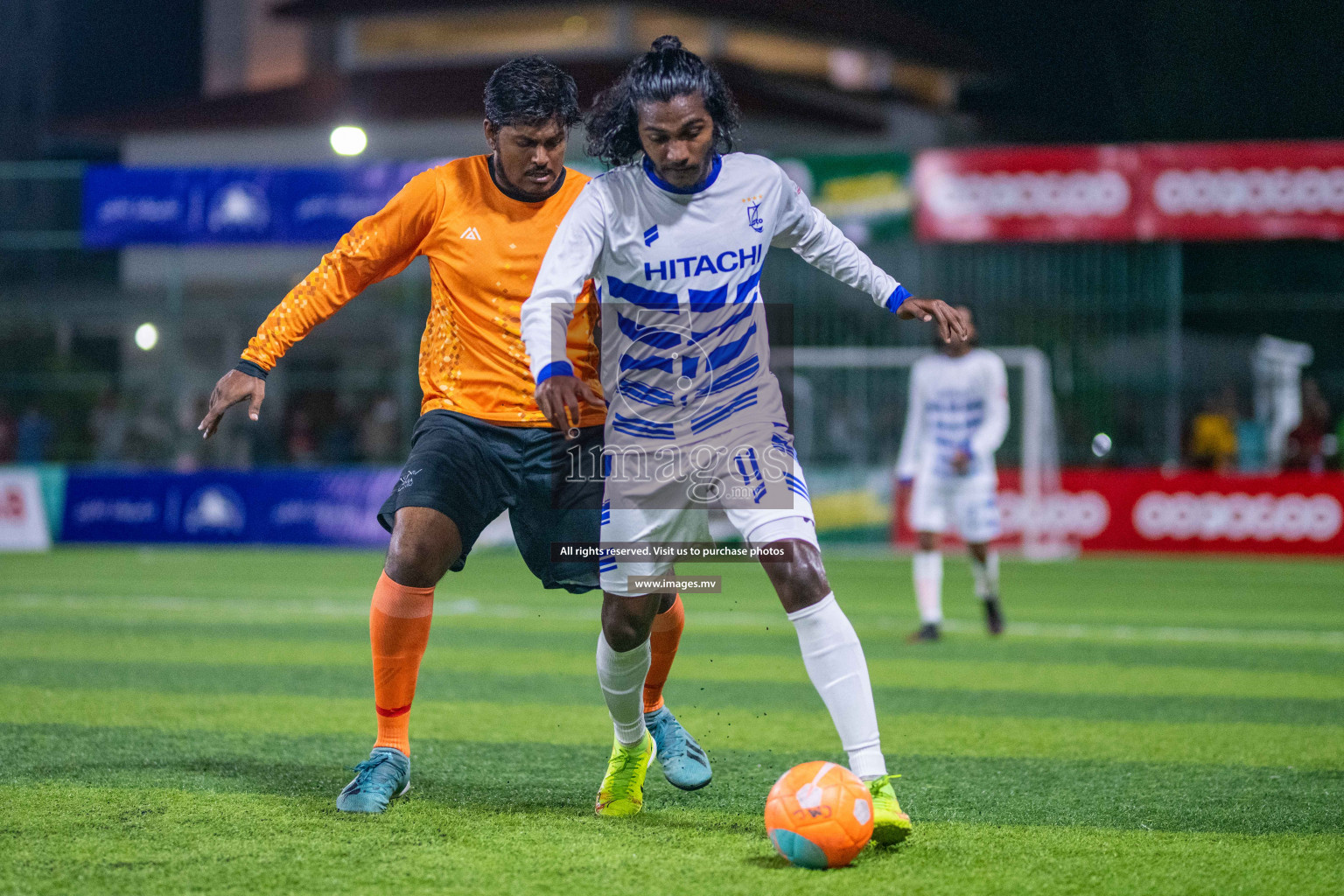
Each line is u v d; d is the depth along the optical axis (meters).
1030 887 11.97
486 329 15.06
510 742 19.11
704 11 99.19
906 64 114.38
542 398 12.69
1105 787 16.39
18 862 12.45
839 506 63.03
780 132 96.44
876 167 59.03
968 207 58.47
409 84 99.94
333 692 23.48
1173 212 57.62
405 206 15.14
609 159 13.62
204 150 101.75
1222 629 34.81
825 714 21.72
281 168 61.62
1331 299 59.84
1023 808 15.18
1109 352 61.56
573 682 25.19
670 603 14.98
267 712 21.30
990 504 32.41
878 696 23.78
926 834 13.93
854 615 38.12
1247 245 76.88
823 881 12.05
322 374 68.38
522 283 14.99
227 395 14.90
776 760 17.98
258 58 112.31
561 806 15.07
